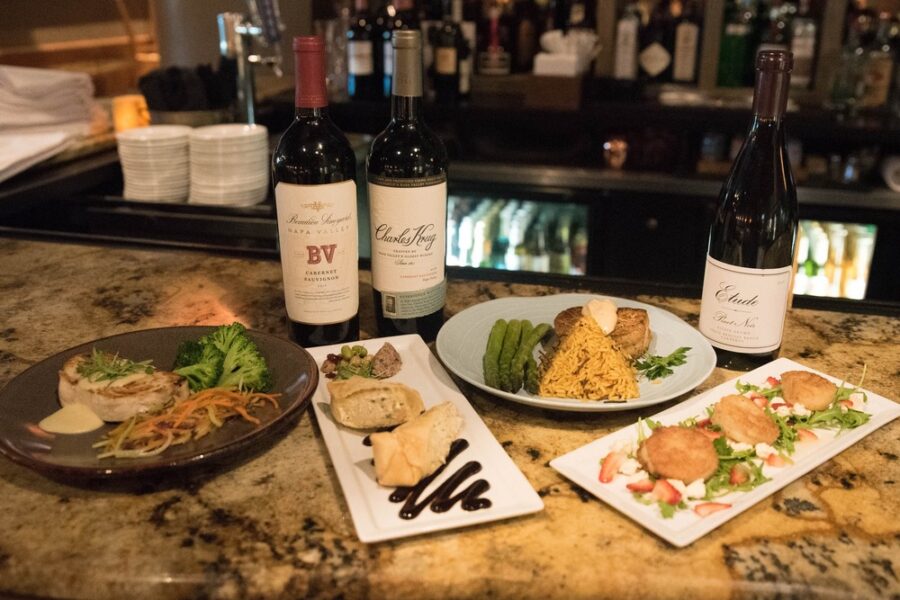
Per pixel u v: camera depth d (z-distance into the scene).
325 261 0.97
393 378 0.94
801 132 2.50
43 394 0.86
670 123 2.61
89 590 0.65
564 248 2.91
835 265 2.64
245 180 1.96
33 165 1.97
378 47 2.80
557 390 0.89
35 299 1.21
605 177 2.66
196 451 0.73
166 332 0.98
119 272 1.32
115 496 0.74
